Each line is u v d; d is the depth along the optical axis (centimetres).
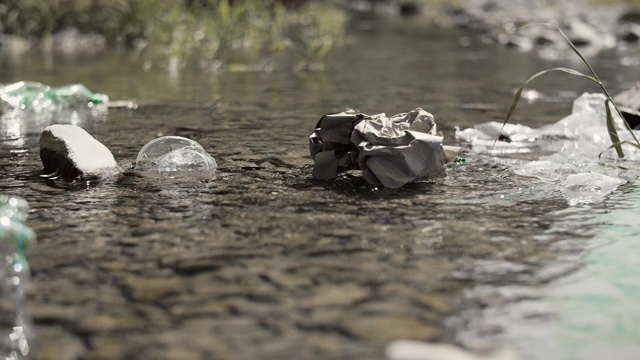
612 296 298
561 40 1661
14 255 325
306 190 457
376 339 258
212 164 525
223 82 1037
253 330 265
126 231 375
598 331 269
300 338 259
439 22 2308
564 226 386
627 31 1712
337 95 907
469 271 322
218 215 403
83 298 293
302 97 889
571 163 545
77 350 252
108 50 1491
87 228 380
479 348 254
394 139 471
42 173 506
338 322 271
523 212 412
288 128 679
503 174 505
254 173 502
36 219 396
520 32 1839
